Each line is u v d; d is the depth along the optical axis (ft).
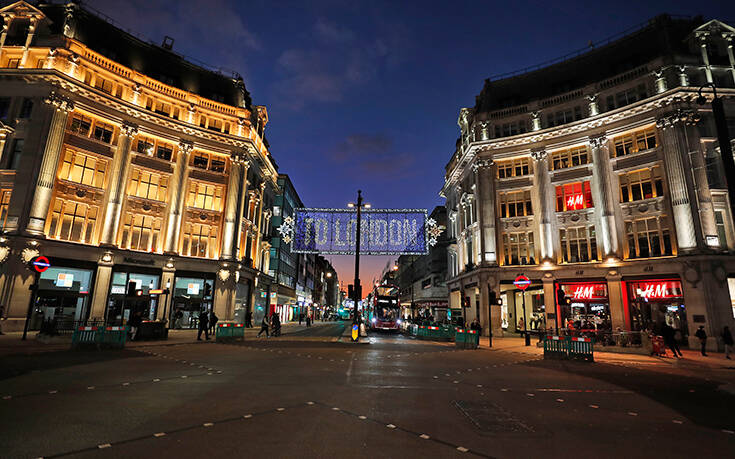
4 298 72.74
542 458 16.03
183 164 102.94
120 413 21.24
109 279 87.35
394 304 135.33
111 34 97.50
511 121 107.55
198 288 101.24
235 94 118.32
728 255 74.33
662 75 85.40
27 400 23.45
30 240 76.13
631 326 83.25
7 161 79.41
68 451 15.53
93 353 48.01
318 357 49.52
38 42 85.46
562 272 92.53
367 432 18.88
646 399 28.76
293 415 21.65
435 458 15.70
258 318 130.72
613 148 92.27
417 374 37.52
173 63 109.19
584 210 93.30
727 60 86.02
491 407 24.56
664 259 79.51
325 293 400.67
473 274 107.45
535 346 73.56
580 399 28.09
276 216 168.04
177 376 33.32
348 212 86.63
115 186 90.99
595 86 95.81
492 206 104.17
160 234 98.32
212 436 17.84
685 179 79.20
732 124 81.35
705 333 65.36
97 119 90.94
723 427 21.33
